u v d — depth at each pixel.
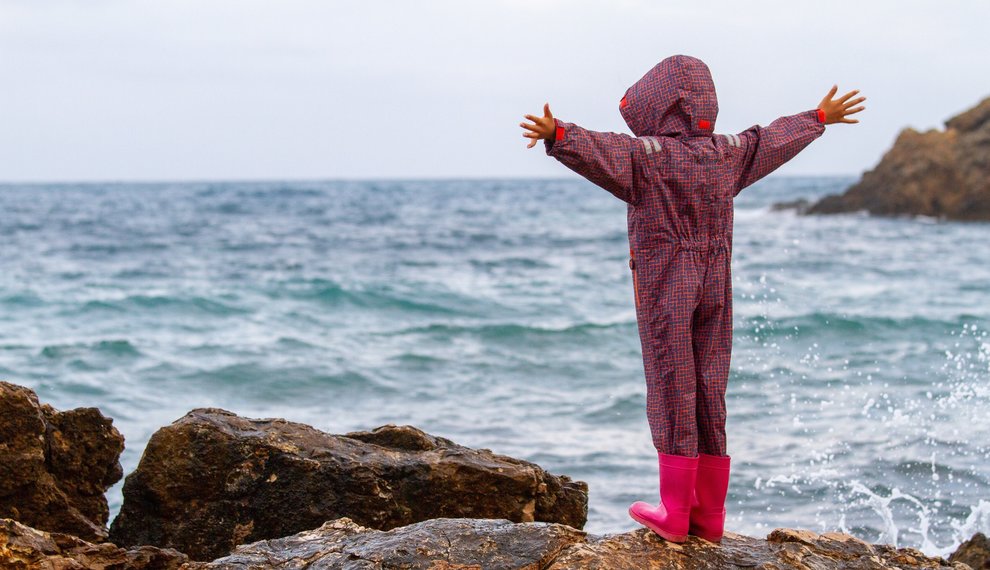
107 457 5.46
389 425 5.90
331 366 12.98
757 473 8.31
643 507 3.90
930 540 7.05
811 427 9.66
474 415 10.45
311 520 5.21
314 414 10.66
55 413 5.40
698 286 3.54
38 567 3.79
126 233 39.53
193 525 5.23
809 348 13.97
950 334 15.32
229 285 21.19
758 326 15.60
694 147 3.54
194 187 164.62
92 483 5.42
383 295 19.25
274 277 23.44
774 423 9.82
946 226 45.16
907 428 9.60
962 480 8.13
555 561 3.61
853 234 40.59
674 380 3.58
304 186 174.00
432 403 11.09
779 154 3.68
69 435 5.37
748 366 12.48
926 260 28.64
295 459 5.27
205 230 42.12
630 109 3.74
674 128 3.62
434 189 143.38
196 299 18.27
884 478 8.20
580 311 18.47
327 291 19.42
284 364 13.04
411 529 3.99
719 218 3.58
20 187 185.12
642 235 3.60
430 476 5.37
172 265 26.44
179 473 5.24
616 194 3.58
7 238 36.00
